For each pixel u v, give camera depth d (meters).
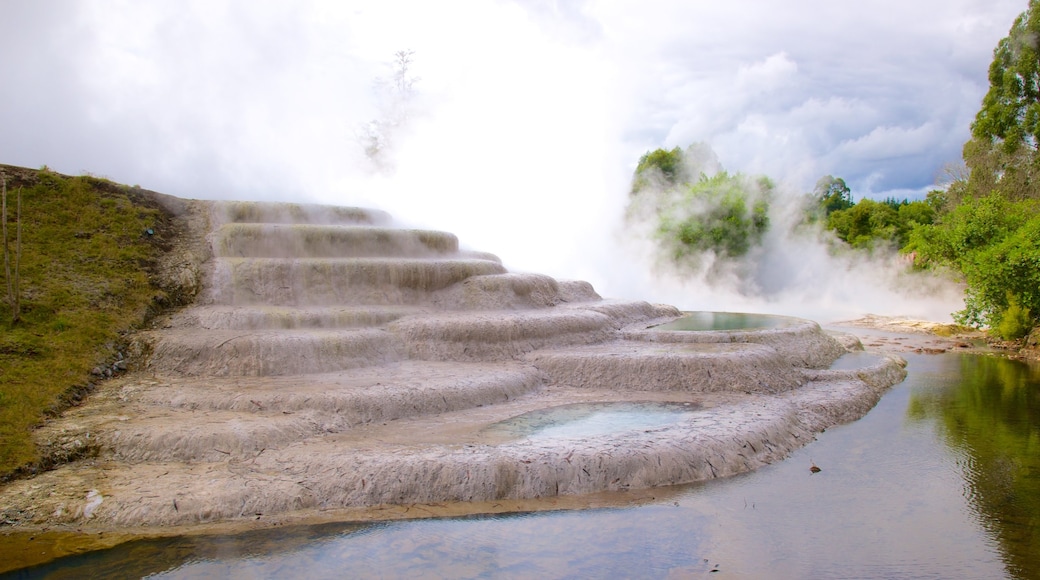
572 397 16.83
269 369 16.47
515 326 19.66
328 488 11.52
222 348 16.59
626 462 12.45
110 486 11.45
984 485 12.70
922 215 55.72
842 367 21.30
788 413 15.70
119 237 21.34
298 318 18.81
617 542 10.41
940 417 17.14
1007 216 28.95
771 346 20.38
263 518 10.93
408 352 18.67
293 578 9.35
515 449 12.55
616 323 23.23
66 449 12.44
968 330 31.19
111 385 15.51
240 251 21.97
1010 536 10.68
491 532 10.66
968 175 49.12
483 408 15.74
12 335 15.91
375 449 12.51
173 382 15.74
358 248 23.06
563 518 11.14
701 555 10.05
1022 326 27.36
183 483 11.48
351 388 15.20
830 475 13.15
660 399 16.67
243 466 12.10
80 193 22.50
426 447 12.67
